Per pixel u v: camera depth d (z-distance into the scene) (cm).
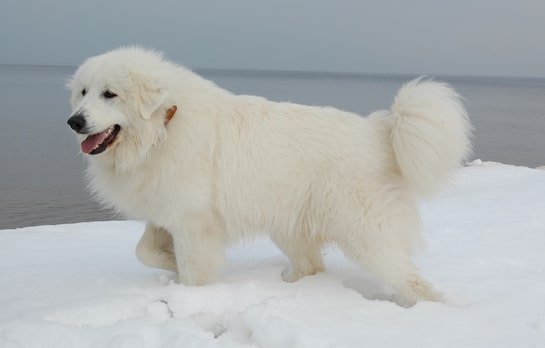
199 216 321
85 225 652
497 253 441
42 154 2264
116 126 316
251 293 312
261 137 324
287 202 323
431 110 308
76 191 1596
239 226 331
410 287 308
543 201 718
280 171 319
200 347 235
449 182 329
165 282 349
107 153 320
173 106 312
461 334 257
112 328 253
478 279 361
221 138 323
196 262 326
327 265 396
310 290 324
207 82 342
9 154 2242
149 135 307
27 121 3516
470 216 626
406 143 310
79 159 2161
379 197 312
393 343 243
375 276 317
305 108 338
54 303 308
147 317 285
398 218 315
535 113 5841
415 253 337
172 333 250
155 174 312
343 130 324
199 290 308
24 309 298
